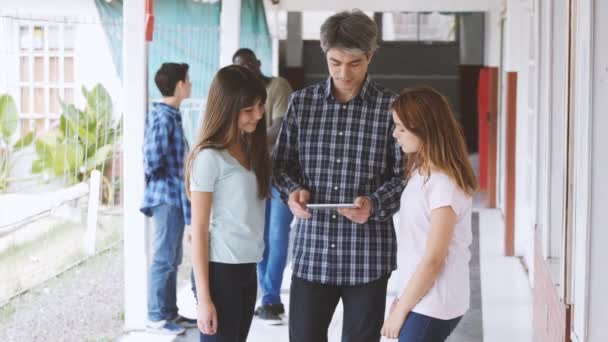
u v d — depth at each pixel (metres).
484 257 8.11
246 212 3.22
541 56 5.29
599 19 2.97
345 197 3.39
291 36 16.55
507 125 8.09
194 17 7.70
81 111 6.48
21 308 5.74
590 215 3.06
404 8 9.86
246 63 5.59
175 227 5.22
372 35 3.23
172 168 5.16
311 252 3.42
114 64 6.86
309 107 3.44
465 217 2.96
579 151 3.18
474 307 6.31
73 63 6.37
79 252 7.09
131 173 5.19
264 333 5.41
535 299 5.10
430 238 2.88
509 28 8.04
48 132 6.19
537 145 5.32
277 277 5.60
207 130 3.19
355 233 3.39
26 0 8.18
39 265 6.73
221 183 3.19
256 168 3.25
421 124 2.91
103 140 6.76
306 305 3.45
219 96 3.17
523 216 8.05
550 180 4.52
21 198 5.91
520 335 5.60
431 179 2.91
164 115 5.11
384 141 3.37
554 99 4.51
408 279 2.99
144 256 5.27
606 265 3.06
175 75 5.11
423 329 2.91
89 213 6.59
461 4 10.13
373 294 3.40
